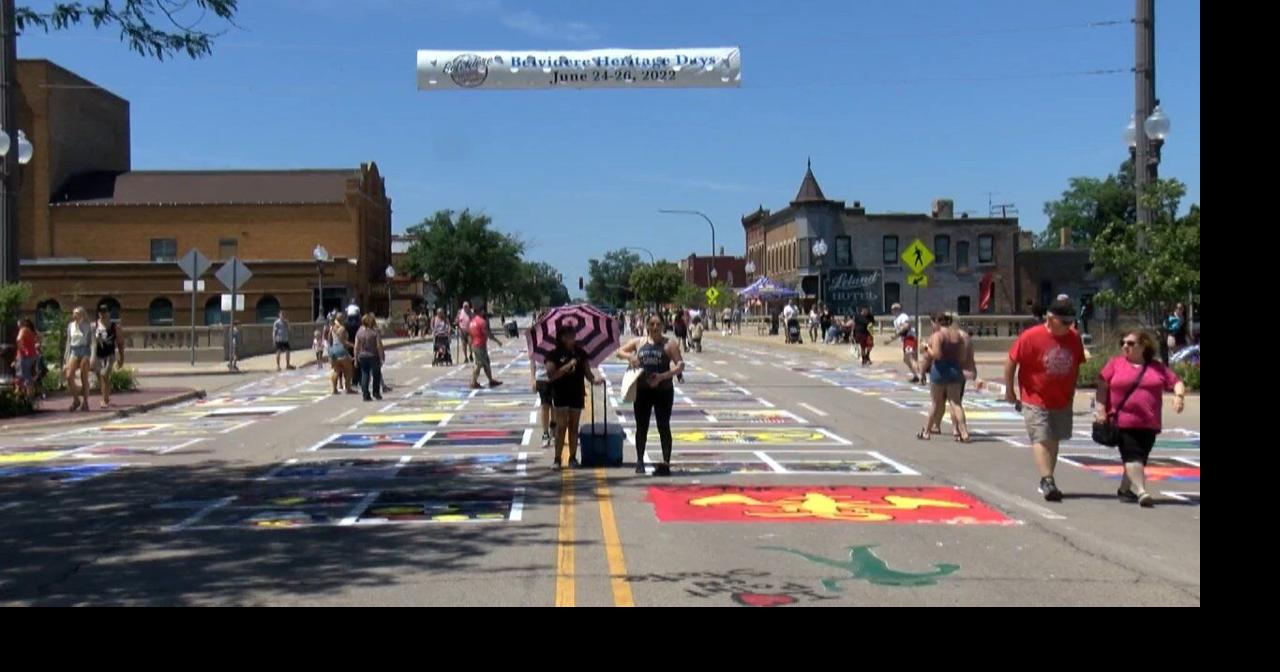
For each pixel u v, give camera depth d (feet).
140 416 78.84
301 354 162.40
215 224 261.65
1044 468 39.63
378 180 290.35
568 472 46.91
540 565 29.68
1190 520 35.91
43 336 97.14
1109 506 38.52
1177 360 84.02
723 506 38.45
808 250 260.62
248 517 37.40
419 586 27.66
